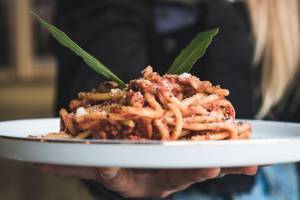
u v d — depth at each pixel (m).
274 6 0.86
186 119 0.49
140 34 0.78
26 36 1.75
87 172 0.51
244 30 0.84
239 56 0.83
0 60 1.75
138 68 0.75
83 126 0.48
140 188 0.55
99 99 0.52
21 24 1.74
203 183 0.79
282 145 0.43
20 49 1.74
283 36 0.86
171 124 0.48
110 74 0.53
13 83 1.74
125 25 0.78
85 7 0.78
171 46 0.82
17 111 1.70
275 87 0.86
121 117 0.47
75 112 0.50
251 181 0.81
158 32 0.82
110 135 0.48
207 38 0.53
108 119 0.47
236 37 0.83
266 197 0.82
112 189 0.54
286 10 0.87
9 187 1.51
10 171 1.51
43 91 1.74
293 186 0.83
